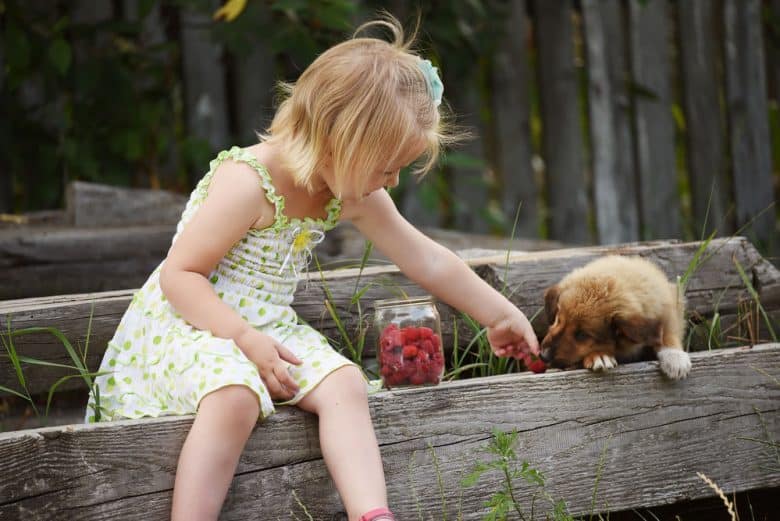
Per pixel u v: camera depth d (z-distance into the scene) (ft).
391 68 14.20
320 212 15.16
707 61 34.22
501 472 14.61
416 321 14.69
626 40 33.22
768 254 31.86
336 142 13.85
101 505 12.55
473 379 14.87
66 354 15.76
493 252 19.84
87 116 29.17
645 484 15.31
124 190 26.37
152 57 29.81
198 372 13.15
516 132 32.65
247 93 30.55
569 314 16.11
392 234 15.81
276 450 13.37
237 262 14.65
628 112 33.17
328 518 13.64
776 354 15.97
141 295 14.94
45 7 28.48
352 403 13.42
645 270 16.83
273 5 27.30
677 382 15.51
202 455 12.65
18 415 17.83
